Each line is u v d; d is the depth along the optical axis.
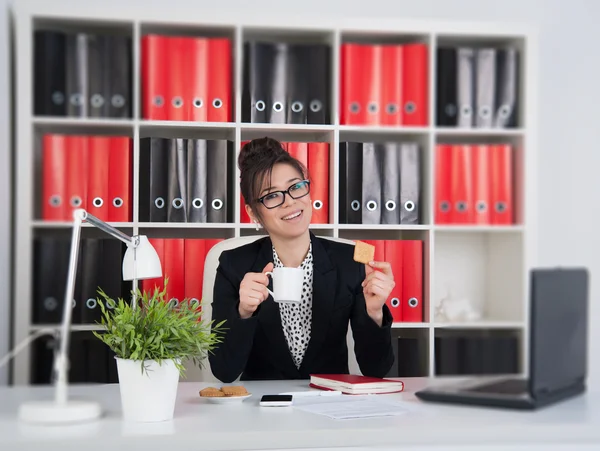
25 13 3.04
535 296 1.55
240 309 2.00
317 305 2.27
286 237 2.29
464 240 3.53
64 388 1.53
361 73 3.27
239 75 3.15
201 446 1.38
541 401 1.59
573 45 3.61
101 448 1.35
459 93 3.34
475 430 1.43
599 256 3.62
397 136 3.44
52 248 3.07
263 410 1.60
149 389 1.47
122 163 3.10
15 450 1.32
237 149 3.15
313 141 3.47
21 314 3.03
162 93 3.14
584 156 3.62
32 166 3.07
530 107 3.35
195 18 3.14
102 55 3.11
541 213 3.60
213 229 3.37
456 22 3.31
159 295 1.60
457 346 3.32
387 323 2.12
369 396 1.76
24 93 3.04
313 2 3.46
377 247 3.27
